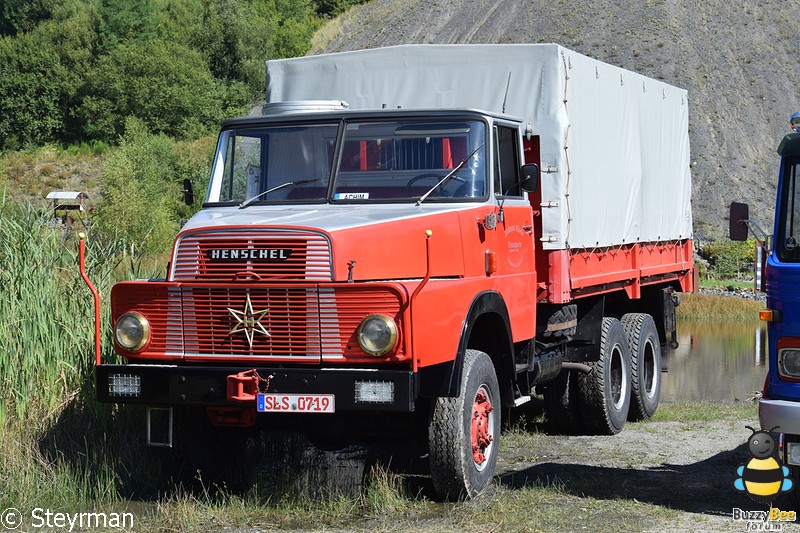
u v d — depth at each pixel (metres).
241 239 8.21
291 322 8.06
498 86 11.28
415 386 7.82
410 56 11.58
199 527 8.02
